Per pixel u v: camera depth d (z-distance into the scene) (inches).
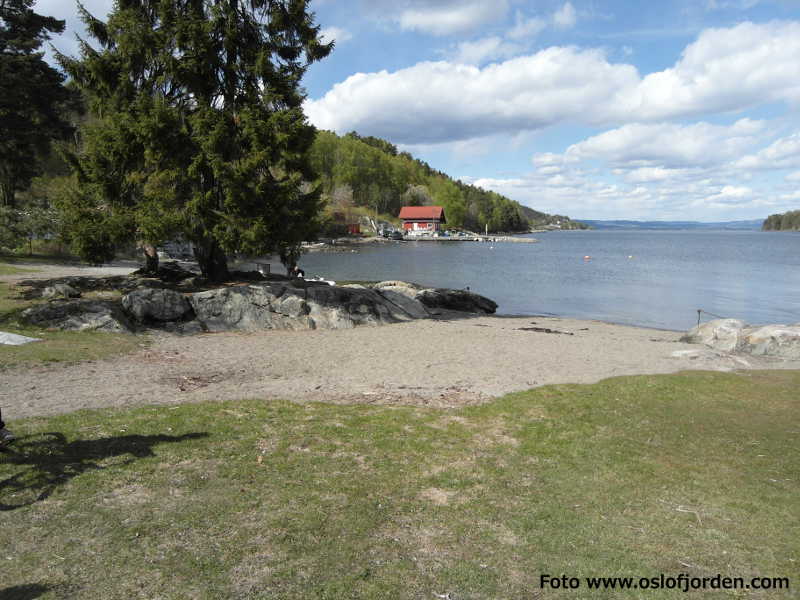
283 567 171.9
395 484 240.2
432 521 207.9
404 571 172.9
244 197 662.5
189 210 677.3
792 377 466.9
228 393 381.7
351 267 2310.5
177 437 279.4
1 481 220.1
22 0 1369.3
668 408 371.6
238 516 203.6
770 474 263.6
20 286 744.3
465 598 160.1
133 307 621.6
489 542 193.9
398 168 6309.1
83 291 722.8
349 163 5442.9
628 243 5442.9
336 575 169.0
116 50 693.9
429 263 2586.1
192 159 667.4
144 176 692.1
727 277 1911.9
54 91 1403.8
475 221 7357.3
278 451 270.8
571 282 1764.3
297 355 534.0
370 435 301.9
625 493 239.3
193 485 227.5
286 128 685.3
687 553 190.1
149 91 708.0
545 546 192.2
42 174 1820.9
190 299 668.7
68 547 177.6
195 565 170.6
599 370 500.7
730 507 227.3
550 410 361.7
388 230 5054.1
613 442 304.2
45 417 295.6
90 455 249.8
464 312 1010.7
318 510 211.3
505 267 2378.2
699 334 679.7
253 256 732.0
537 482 249.1
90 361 451.2
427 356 548.4
